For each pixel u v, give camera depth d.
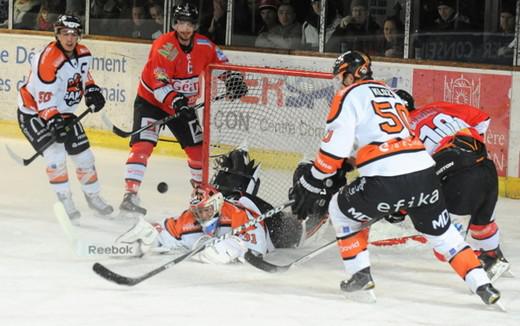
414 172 10.02
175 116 14.35
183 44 14.62
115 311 9.80
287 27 20.16
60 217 11.74
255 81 14.90
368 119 10.07
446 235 10.32
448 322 9.82
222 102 14.87
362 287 10.41
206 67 14.72
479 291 10.20
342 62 10.38
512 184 17.50
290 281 11.27
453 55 18.50
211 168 14.84
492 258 11.52
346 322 9.70
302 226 12.58
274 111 14.75
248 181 12.92
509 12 17.69
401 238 12.81
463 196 11.08
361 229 10.46
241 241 11.70
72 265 11.62
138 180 14.77
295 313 9.95
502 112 17.56
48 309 9.81
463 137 11.14
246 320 9.64
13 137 22.73
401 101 10.42
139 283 10.85
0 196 16.09
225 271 11.56
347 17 19.53
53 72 13.66
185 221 11.91
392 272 11.89
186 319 9.60
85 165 14.44
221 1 20.72
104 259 11.94
